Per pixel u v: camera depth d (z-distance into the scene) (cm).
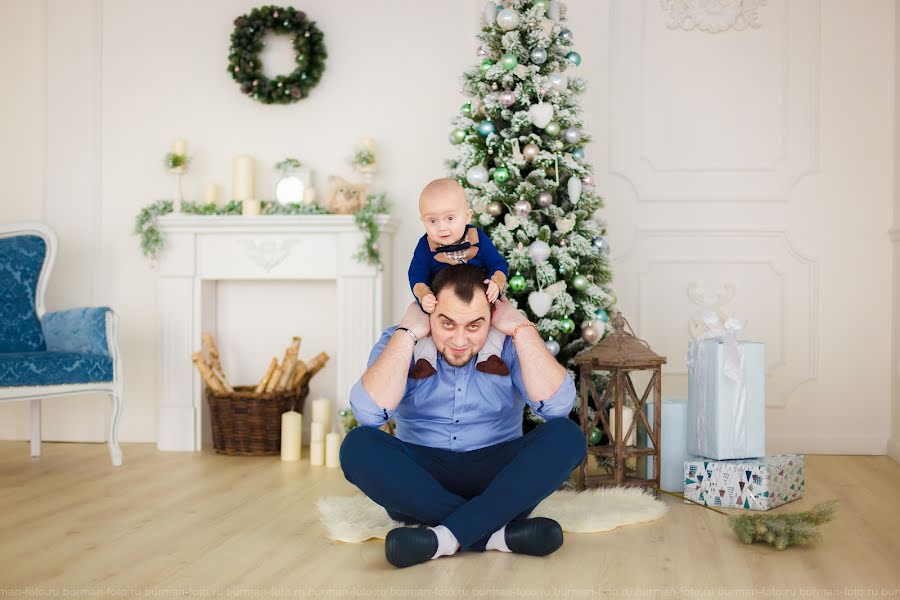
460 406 252
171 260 425
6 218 452
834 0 418
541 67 346
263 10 431
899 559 233
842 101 418
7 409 452
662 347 427
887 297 415
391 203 435
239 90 444
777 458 308
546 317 334
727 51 424
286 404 407
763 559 233
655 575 218
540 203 334
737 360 301
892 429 411
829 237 419
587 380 323
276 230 418
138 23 448
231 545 247
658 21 426
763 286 423
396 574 219
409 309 251
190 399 423
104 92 450
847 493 322
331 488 329
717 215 424
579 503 290
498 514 226
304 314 445
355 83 438
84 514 286
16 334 398
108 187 450
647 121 427
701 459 309
